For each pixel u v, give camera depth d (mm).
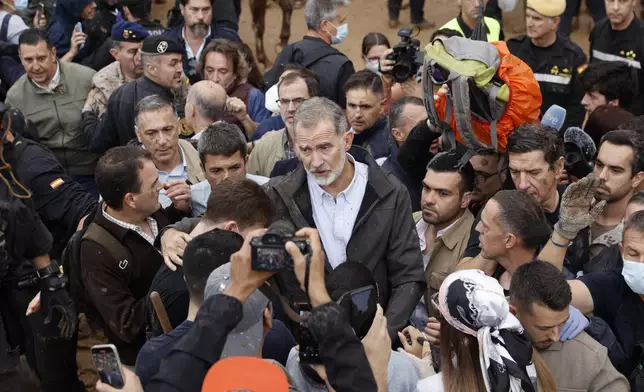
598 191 4656
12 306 4715
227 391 2527
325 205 4191
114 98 6527
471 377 3105
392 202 4211
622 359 3814
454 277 3129
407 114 5504
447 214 4562
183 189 4820
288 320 3754
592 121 5641
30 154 5613
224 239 3186
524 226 3906
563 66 7422
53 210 5645
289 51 7207
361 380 2594
